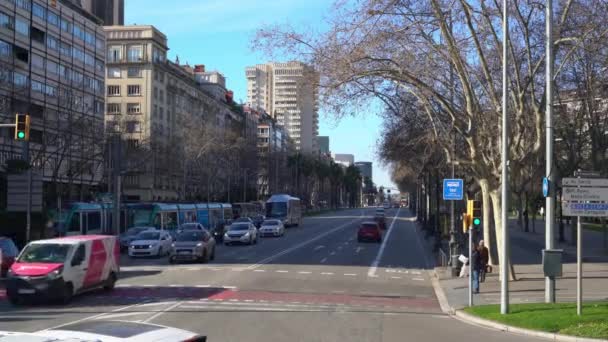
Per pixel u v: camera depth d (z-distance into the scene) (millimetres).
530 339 13148
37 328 13648
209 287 22422
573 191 14969
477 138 24641
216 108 112875
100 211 44938
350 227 78438
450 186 21234
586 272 28281
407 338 13055
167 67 101000
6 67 49906
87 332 5273
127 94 95188
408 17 23234
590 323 13758
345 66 23203
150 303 18188
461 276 26344
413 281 26203
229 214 70375
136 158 66562
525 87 23500
